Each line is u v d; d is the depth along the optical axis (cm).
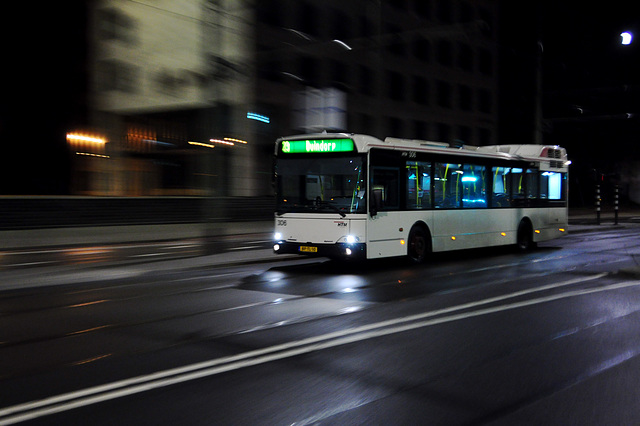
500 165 1692
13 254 1806
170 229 2855
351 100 4094
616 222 3331
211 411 447
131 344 657
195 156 3481
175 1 3456
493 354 614
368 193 1288
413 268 1381
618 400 473
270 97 3588
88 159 3797
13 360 594
